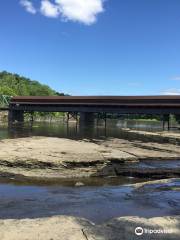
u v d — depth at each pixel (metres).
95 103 132.38
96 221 15.26
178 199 19.64
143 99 122.56
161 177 29.53
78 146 39.72
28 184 25.25
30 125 136.25
